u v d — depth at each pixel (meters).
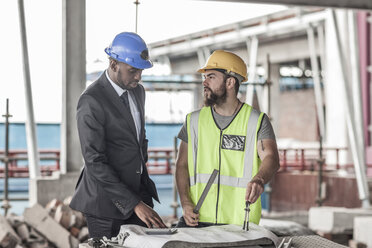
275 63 30.69
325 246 2.68
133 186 3.71
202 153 3.24
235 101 3.22
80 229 7.14
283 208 13.07
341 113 17.88
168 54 32.44
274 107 30.62
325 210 8.45
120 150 3.62
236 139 3.18
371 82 15.78
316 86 24.58
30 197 8.57
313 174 12.90
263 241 2.66
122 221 3.65
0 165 19.20
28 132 8.87
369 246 7.43
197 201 3.23
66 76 8.34
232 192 3.19
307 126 32.75
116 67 3.54
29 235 6.81
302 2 8.52
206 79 3.22
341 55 11.10
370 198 11.67
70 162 8.45
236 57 3.21
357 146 10.67
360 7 8.93
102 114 3.49
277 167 3.07
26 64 8.86
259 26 24.91
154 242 2.58
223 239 2.62
